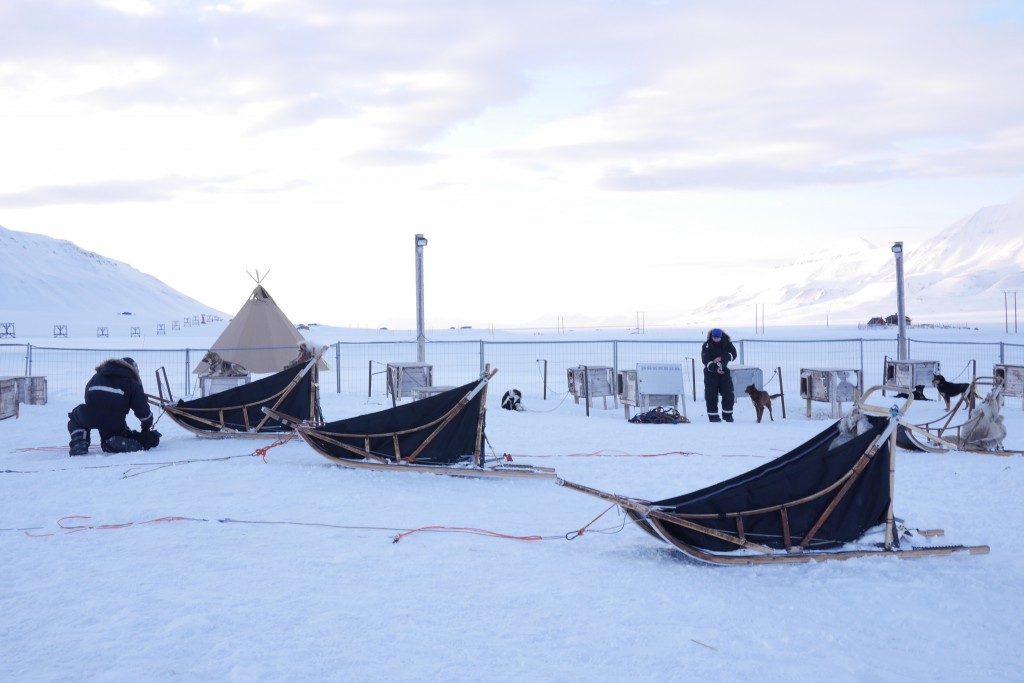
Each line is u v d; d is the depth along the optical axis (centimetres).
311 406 1362
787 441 1384
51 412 1853
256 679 427
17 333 15200
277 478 1016
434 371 3400
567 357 4269
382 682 427
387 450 1073
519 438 1431
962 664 470
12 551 682
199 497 905
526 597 570
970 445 1252
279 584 593
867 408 705
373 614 531
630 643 489
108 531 751
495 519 815
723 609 552
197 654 461
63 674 433
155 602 550
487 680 432
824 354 4628
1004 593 591
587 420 1731
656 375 1750
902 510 845
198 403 1352
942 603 569
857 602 571
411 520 804
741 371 1889
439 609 543
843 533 671
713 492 695
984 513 831
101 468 1084
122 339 10488
